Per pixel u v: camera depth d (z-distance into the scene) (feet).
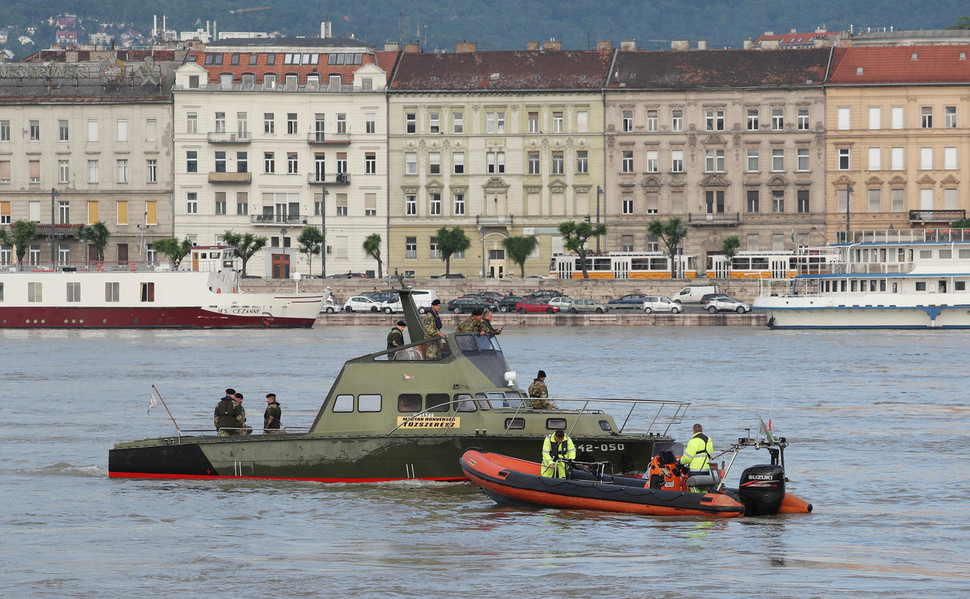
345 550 360.28
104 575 335.26
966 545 362.94
